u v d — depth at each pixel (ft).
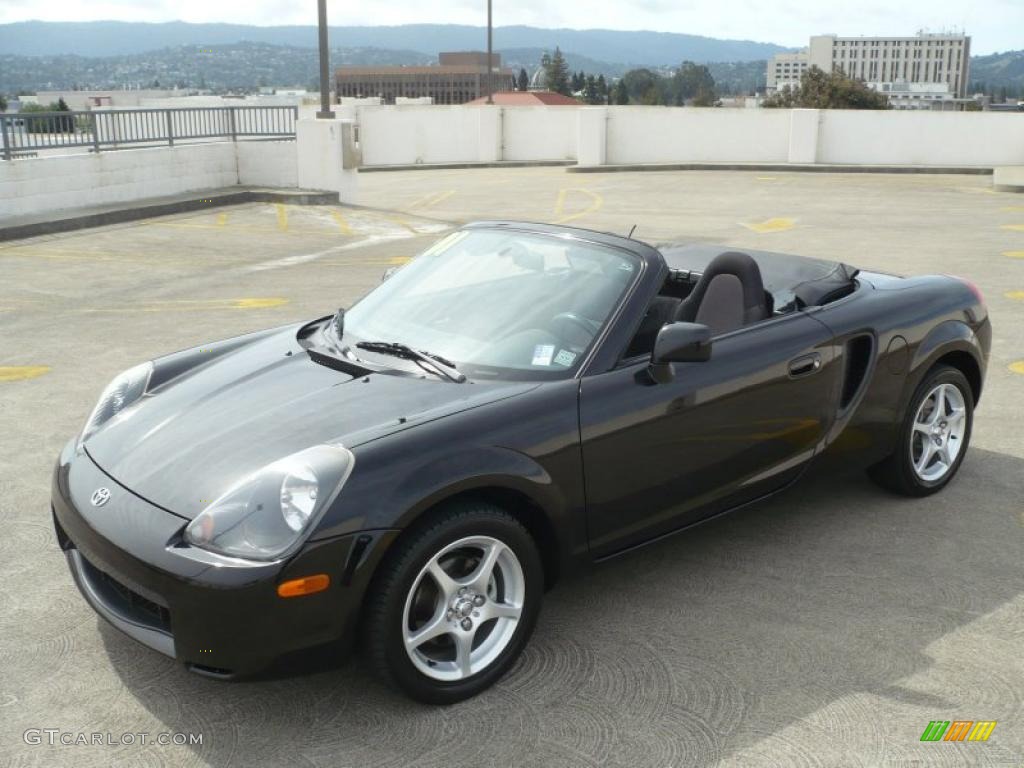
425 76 602.03
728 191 65.21
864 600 12.17
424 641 9.80
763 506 14.99
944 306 14.98
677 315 13.74
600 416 10.89
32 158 44.83
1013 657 10.95
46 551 13.41
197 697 10.22
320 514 9.10
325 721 9.84
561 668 10.73
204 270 35.37
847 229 46.09
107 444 11.14
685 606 12.03
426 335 12.17
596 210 55.26
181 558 9.08
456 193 65.82
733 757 9.27
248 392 11.47
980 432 18.04
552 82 514.68
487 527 9.91
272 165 57.72
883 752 9.35
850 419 13.74
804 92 174.50
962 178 73.92
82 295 30.78
